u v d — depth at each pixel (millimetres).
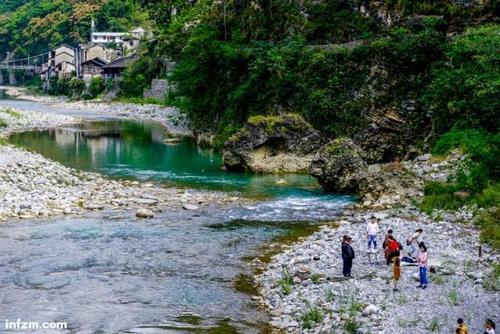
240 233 31750
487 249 26203
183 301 22078
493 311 19797
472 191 35281
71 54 176250
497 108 43656
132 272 25266
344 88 55312
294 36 63375
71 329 19391
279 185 45125
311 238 29984
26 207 35344
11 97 159875
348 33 62688
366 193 39094
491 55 42438
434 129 49625
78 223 33094
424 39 51656
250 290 23359
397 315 19516
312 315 19891
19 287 23156
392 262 24625
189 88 71062
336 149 42531
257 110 61469
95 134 77188
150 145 67188
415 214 33531
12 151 51906
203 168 52438
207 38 70062
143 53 138500
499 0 52656
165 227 32750
